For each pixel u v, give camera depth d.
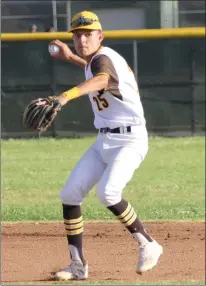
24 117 11.84
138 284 12.57
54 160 33.12
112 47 39.12
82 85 12.06
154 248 13.23
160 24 46.25
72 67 39.31
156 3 46.38
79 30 12.70
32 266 15.21
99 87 12.15
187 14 47.88
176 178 28.67
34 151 35.72
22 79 39.56
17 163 32.31
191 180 28.25
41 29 48.41
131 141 12.98
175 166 31.28
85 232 19.00
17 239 18.30
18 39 39.22
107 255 16.50
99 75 12.25
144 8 46.53
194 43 39.00
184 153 34.66
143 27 46.59
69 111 39.72
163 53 39.09
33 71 39.47
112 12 46.84
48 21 48.41
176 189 26.42
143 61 39.12
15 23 48.62
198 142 37.69
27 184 27.38
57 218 20.91
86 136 39.78
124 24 46.81
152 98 39.41
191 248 17.25
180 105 39.44
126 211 13.02
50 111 11.73
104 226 19.70
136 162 12.98
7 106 39.66
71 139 39.28
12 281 13.39
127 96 12.81
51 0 48.97
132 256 16.41
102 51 12.71
